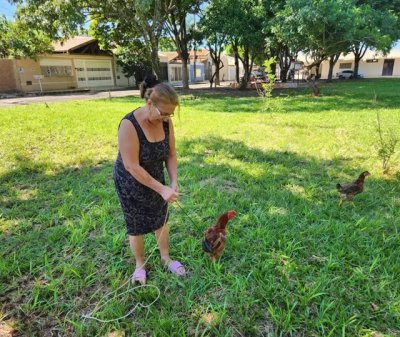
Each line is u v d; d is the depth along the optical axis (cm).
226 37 2216
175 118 971
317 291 240
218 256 272
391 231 329
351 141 668
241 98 1680
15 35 2209
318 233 320
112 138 716
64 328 218
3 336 212
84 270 273
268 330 214
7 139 701
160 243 271
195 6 2212
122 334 212
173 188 245
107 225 342
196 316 224
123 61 3033
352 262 278
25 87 2547
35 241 318
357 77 3928
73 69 2848
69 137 724
